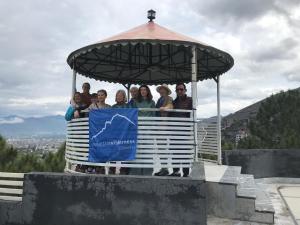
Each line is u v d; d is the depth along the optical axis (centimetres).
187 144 882
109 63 1202
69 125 987
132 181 737
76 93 984
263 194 1010
